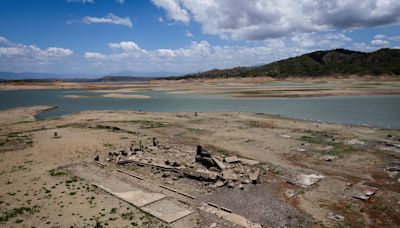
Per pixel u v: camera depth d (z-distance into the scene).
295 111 59.62
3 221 15.46
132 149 30.36
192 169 22.69
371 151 29.39
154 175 23.23
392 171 23.59
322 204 17.88
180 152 29.34
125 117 55.12
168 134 39.75
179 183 21.44
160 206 17.47
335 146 31.45
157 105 77.50
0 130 42.78
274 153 29.38
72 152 29.81
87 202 17.89
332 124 44.78
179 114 58.31
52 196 18.73
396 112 55.41
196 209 17.19
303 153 29.11
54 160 27.12
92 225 15.05
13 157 27.98
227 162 25.69
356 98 79.06
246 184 21.06
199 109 67.69
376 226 15.27
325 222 15.70
